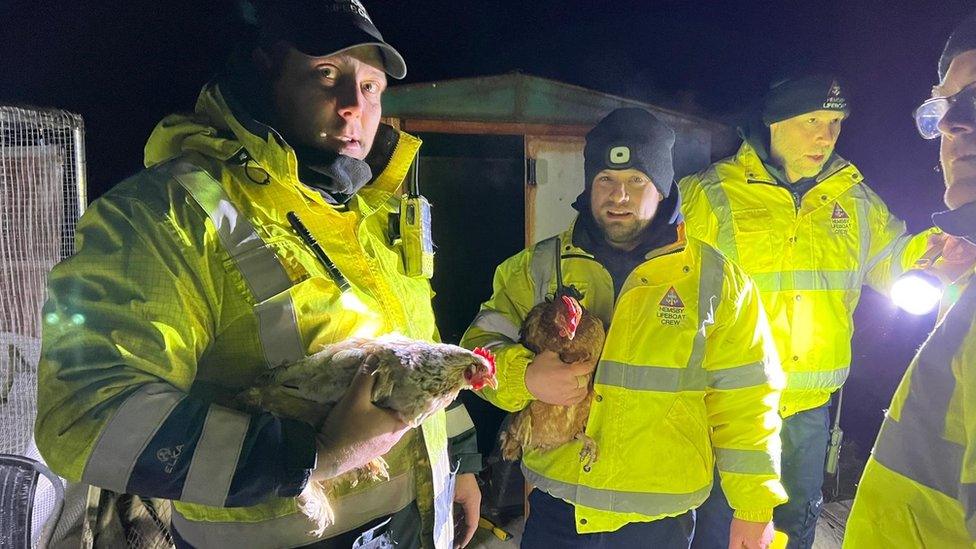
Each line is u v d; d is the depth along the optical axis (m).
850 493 2.52
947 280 1.43
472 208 2.70
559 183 2.47
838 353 1.71
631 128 1.18
